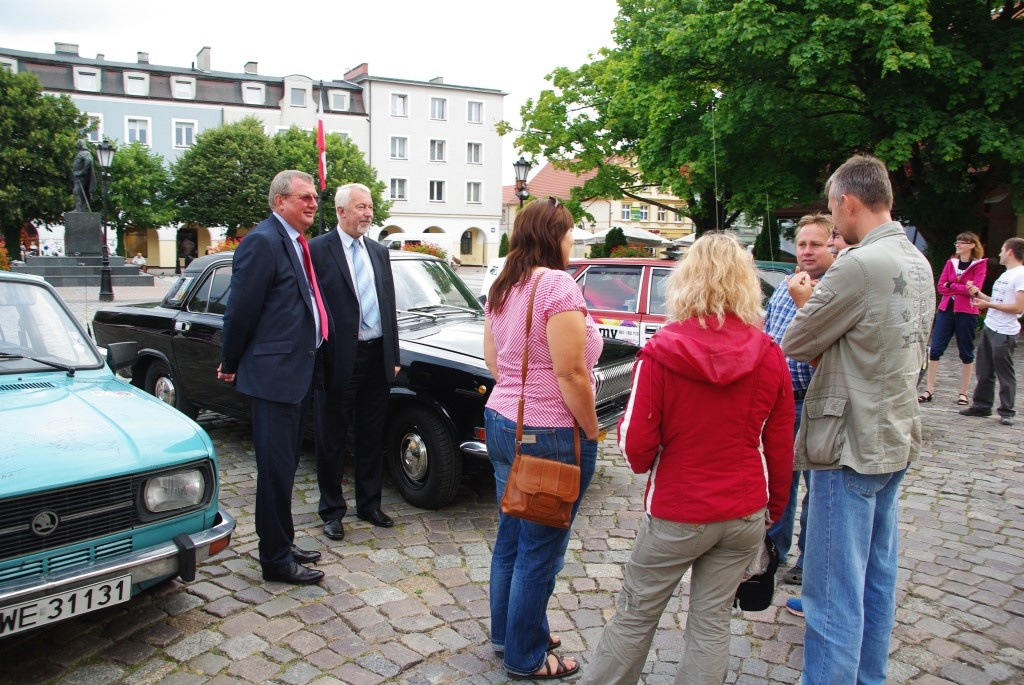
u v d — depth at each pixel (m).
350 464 5.88
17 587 2.65
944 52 12.30
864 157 2.61
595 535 4.50
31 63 48.78
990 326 7.46
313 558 3.93
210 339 5.94
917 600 3.70
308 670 2.96
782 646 3.25
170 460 3.15
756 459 2.31
